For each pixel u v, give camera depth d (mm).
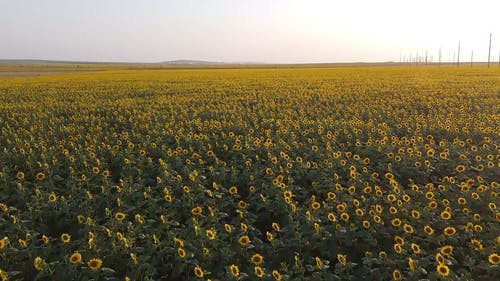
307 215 6883
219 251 6195
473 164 10461
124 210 7660
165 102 21609
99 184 9289
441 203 7887
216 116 16938
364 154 11289
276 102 21562
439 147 11609
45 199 8055
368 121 15859
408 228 6410
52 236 7219
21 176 8805
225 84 32062
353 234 6582
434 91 24609
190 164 10039
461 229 6820
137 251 6039
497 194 7789
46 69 91438
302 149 11656
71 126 15359
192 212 7047
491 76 38219
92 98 24312
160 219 7418
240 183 9445
